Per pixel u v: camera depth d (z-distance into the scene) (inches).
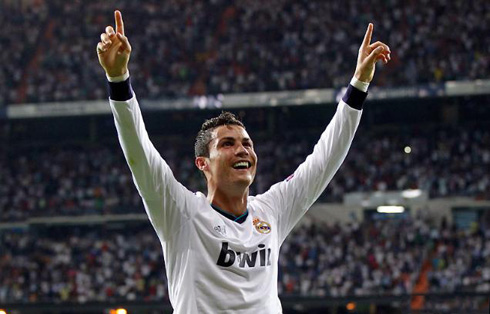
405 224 2044.8
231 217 272.8
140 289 1979.6
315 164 295.7
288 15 2593.5
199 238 263.1
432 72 2301.9
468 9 2460.6
